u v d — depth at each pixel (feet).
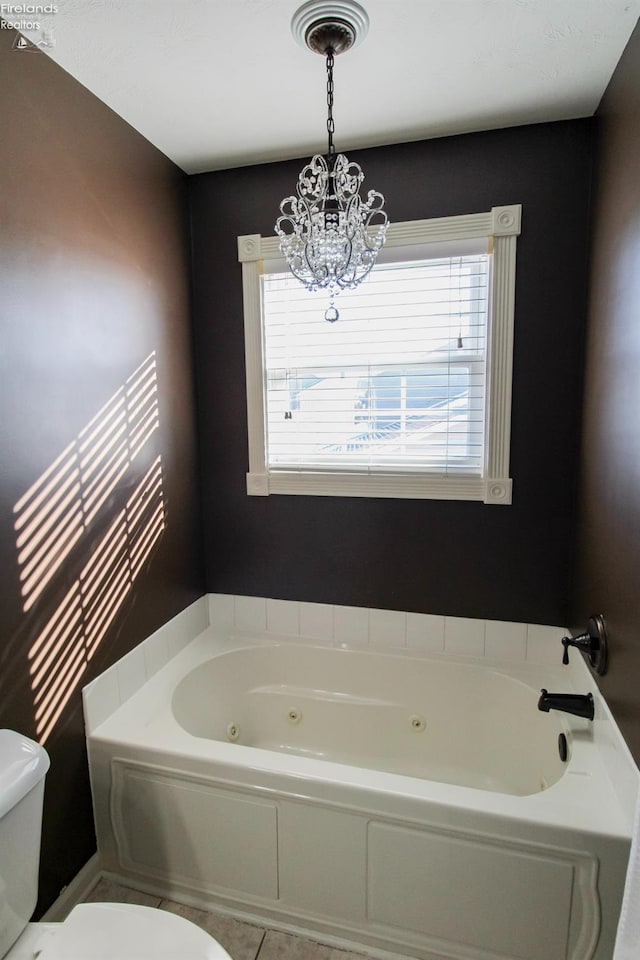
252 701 7.41
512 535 6.73
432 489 6.89
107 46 4.57
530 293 6.29
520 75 5.12
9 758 3.63
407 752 6.95
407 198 6.52
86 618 5.30
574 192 6.03
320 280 4.57
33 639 4.60
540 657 6.80
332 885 4.81
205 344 7.54
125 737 5.33
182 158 6.77
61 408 4.89
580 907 4.22
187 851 5.22
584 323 6.12
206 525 7.94
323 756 7.15
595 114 5.79
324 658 7.32
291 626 7.75
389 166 6.53
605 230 5.31
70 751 5.12
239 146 6.47
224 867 5.12
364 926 4.78
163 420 6.74
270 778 4.83
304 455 7.43
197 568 7.76
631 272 4.47
